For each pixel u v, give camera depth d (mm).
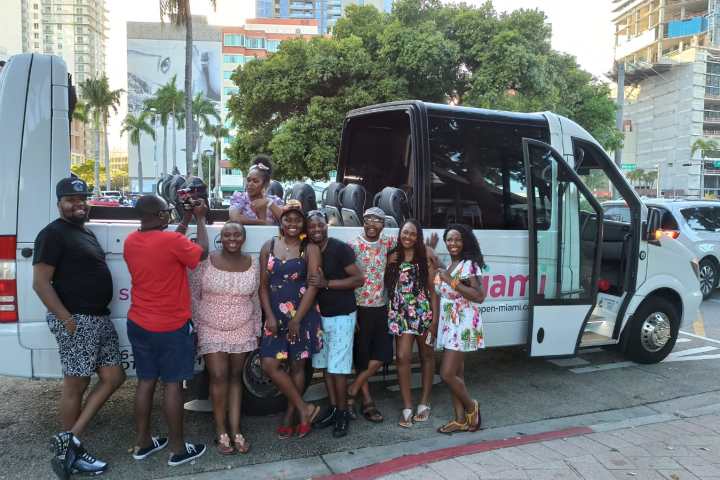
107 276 3850
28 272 3965
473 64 18781
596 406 5215
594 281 5738
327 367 4465
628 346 6480
